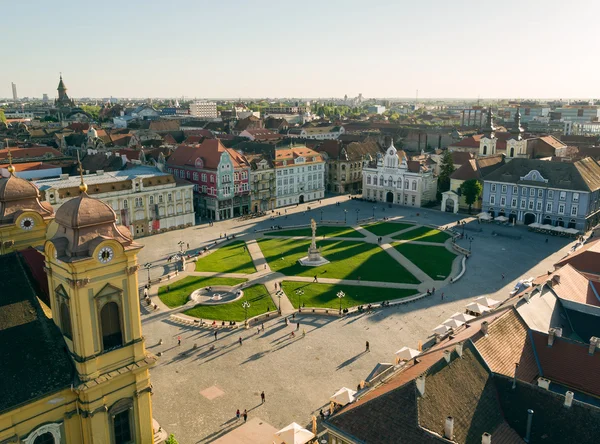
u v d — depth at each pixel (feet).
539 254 452.35
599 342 190.60
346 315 322.14
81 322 138.62
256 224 563.89
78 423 146.51
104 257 139.54
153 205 517.55
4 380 133.90
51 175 560.20
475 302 309.22
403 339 291.17
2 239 171.32
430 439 147.54
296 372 257.14
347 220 581.94
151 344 284.82
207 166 586.45
